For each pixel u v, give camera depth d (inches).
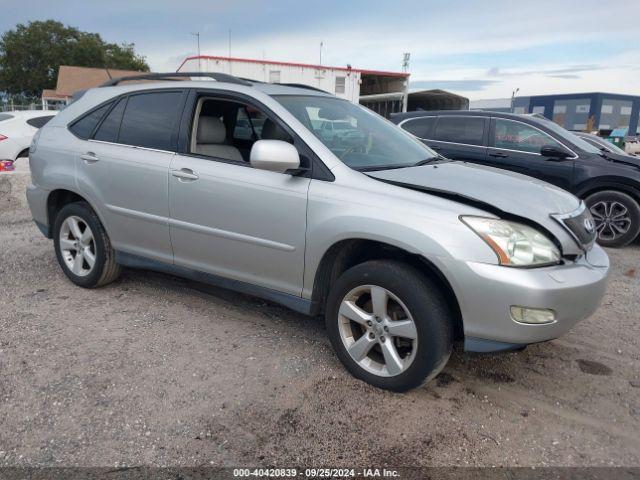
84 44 2180.1
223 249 143.9
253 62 1112.2
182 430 107.2
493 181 133.9
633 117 2289.6
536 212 116.3
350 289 123.5
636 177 255.8
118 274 180.2
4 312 161.0
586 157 268.2
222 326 155.4
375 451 102.7
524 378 131.3
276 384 124.4
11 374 125.1
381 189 120.0
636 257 249.3
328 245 123.1
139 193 157.5
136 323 155.4
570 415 116.5
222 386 123.0
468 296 108.0
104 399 116.6
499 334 108.0
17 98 2201.0
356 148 139.6
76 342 142.3
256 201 134.1
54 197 183.9
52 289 181.6
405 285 113.3
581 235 121.6
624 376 133.5
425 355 112.9
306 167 129.6
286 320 161.0
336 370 131.1
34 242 241.3
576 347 148.5
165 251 158.6
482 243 107.5
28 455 99.0
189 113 152.6
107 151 165.5
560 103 2281.0
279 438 105.7
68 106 188.1
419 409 116.3
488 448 104.7
